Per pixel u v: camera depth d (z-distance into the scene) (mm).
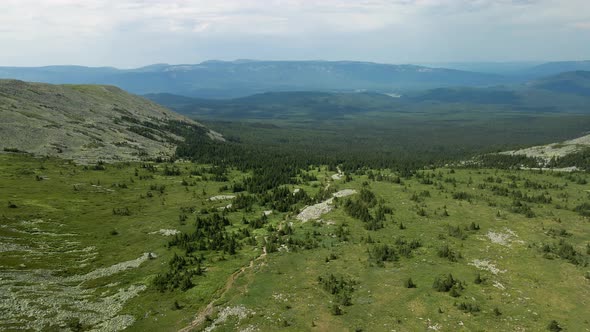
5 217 91625
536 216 93375
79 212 107000
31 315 53031
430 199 112125
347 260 73938
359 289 62469
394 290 61000
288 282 66375
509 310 53812
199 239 92188
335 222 96438
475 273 65312
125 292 65625
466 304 54719
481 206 103375
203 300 62969
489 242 78875
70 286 65625
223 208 121812
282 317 55156
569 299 56250
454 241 80125
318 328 51750
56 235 88188
